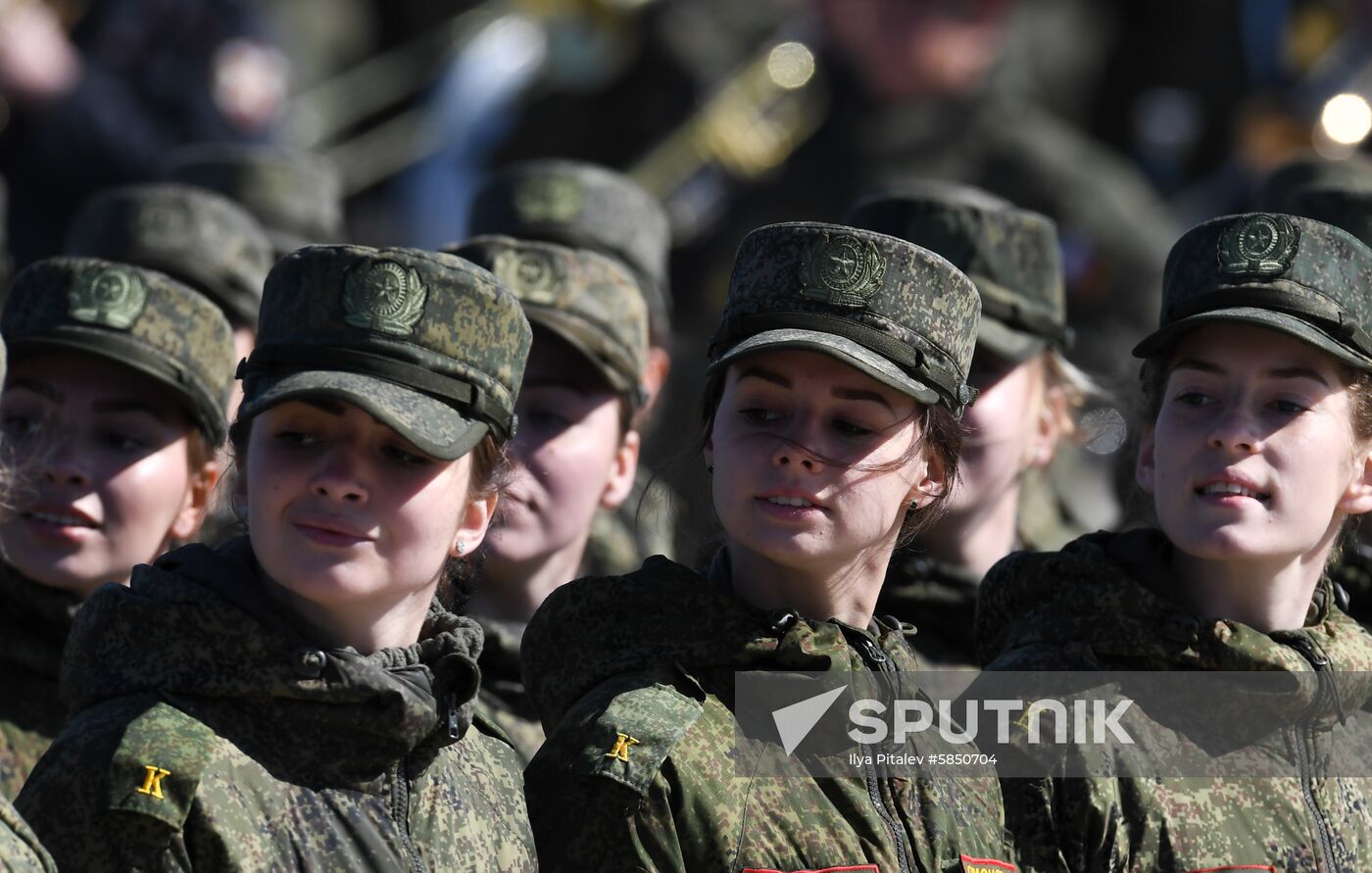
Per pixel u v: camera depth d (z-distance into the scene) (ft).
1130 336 94.89
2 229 71.67
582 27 110.01
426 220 114.83
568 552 52.85
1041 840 43.78
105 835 36.42
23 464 46.91
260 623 38.42
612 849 40.24
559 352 52.42
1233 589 45.75
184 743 37.19
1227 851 43.86
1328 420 44.86
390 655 39.40
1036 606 47.03
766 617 42.68
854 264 42.16
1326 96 105.40
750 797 41.16
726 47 106.83
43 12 92.89
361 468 38.63
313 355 38.86
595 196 65.16
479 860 39.83
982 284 56.18
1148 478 46.88
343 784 38.68
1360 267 45.27
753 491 42.09
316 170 77.66
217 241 62.59
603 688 42.45
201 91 96.53
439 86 115.24
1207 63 123.65
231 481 41.52
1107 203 97.81
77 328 47.37
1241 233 45.16
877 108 101.50
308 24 113.80
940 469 43.78
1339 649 46.03
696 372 82.17
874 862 41.45
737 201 103.96
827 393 41.98
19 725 47.73
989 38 101.14
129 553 47.67
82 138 93.61
